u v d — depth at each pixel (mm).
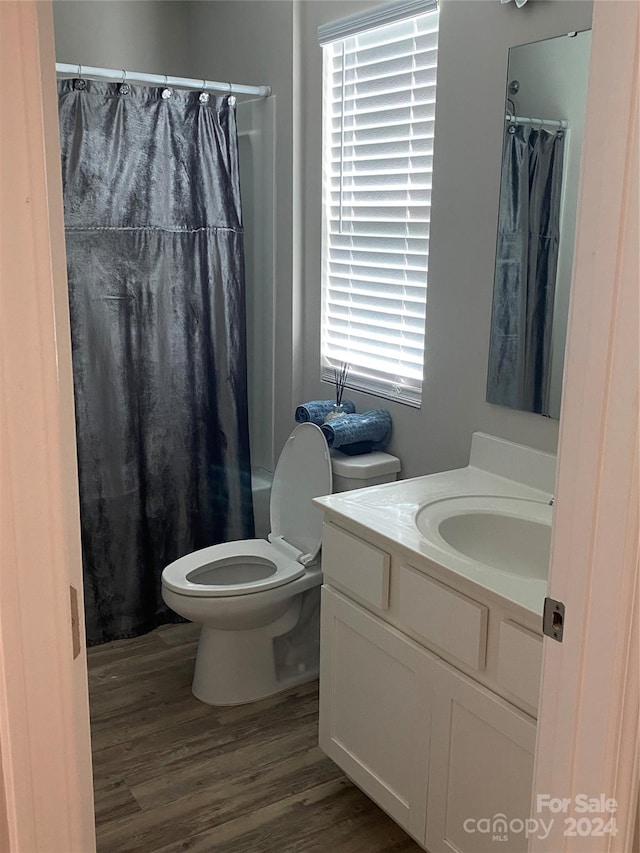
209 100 2926
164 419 3074
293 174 2975
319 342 3037
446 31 2312
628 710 1154
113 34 3324
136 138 2814
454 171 2352
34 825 938
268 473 3375
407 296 2637
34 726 914
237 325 3133
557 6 1991
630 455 1061
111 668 2906
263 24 3014
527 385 2199
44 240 823
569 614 1170
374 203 2717
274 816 2186
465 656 1729
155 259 2932
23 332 826
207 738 2512
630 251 1021
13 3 769
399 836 2121
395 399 2697
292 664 2850
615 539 1094
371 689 2062
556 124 2014
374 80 2641
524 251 2150
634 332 1032
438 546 1849
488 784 1729
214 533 3275
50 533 880
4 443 838
